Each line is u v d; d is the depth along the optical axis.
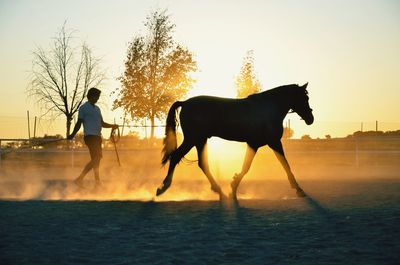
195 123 10.11
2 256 5.45
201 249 5.70
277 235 6.44
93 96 11.73
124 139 28.78
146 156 25.09
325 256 5.36
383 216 7.81
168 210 8.59
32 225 7.21
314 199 10.02
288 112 10.94
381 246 5.80
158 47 36.31
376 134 30.30
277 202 9.59
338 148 28.77
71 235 6.51
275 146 10.36
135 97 36.00
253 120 10.14
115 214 8.16
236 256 5.38
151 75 36.47
